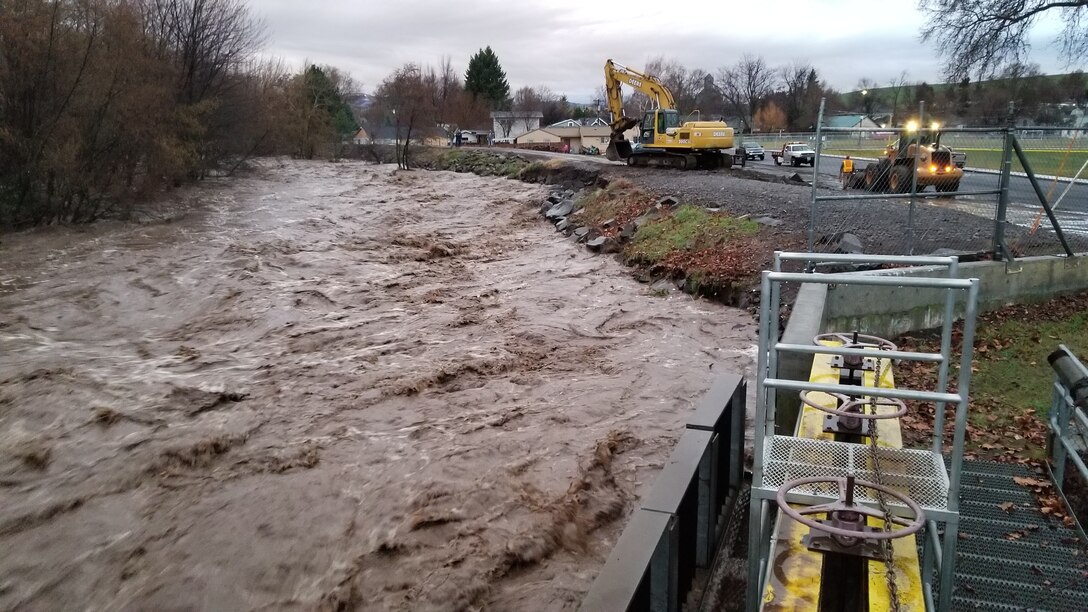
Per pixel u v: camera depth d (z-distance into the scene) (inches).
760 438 152.3
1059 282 395.2
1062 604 173.9
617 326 487.5
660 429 331.3
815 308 291.9
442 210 1097.4
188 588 227.5
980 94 1715.1
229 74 1403.8
